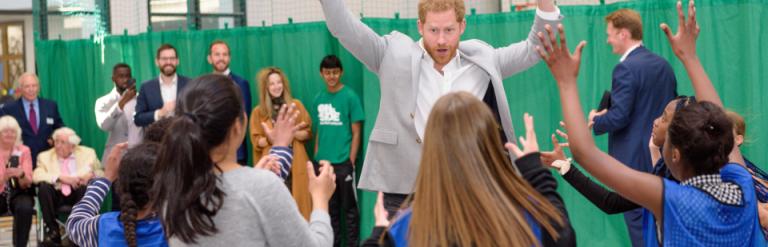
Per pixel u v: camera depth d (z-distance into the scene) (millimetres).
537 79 5836
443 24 3453
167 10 6977
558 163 2742
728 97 5285
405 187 3602
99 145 7230
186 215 2119
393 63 3588
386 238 1877
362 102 6438
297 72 6598
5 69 12000
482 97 3592
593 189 2691
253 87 6730
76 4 7191
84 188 6613
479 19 5969
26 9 11688
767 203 2840
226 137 2221
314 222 2330
